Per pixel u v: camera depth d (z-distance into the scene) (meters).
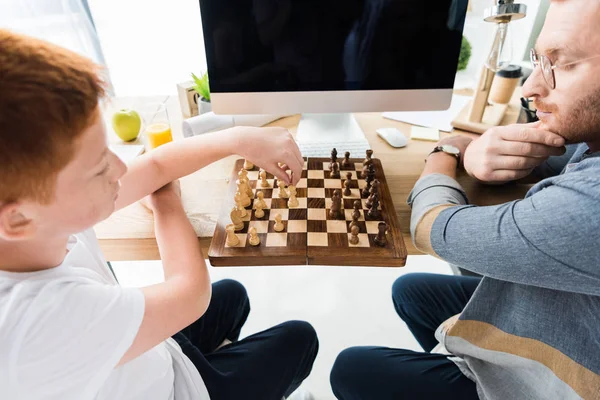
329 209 0.83
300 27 0.88
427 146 1.05
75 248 0.52
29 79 0.32
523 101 1.13
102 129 0.40
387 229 0.76
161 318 0.49
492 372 0.70
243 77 0.95
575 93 0.51
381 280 1.61
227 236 0.73
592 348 0.54
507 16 0.89
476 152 0.80
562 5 0.49
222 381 0.73
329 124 1.13
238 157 1.00
